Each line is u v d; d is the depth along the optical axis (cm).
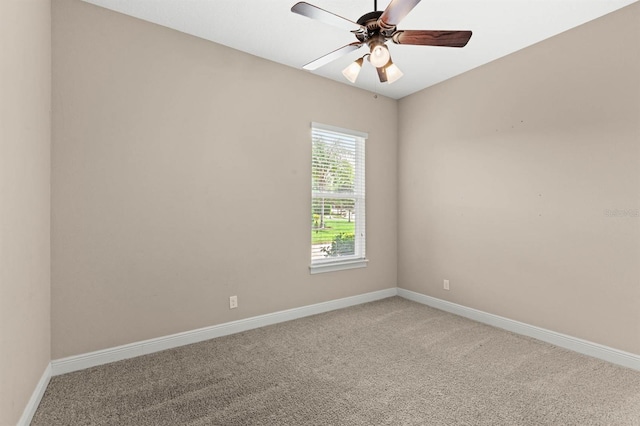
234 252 297
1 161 137
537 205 282
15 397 153
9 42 146
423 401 190
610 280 239
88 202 230
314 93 349
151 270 255
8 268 144
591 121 248
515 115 299
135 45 248
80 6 227
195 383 210
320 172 359
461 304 348
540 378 216
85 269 229
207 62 281
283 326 314
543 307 279
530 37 273
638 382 210
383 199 414
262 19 251
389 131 419
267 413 179
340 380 214
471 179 338
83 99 228
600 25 243
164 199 261
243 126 301
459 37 179
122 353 243
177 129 266
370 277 402
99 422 172
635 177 226
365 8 239
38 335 190
